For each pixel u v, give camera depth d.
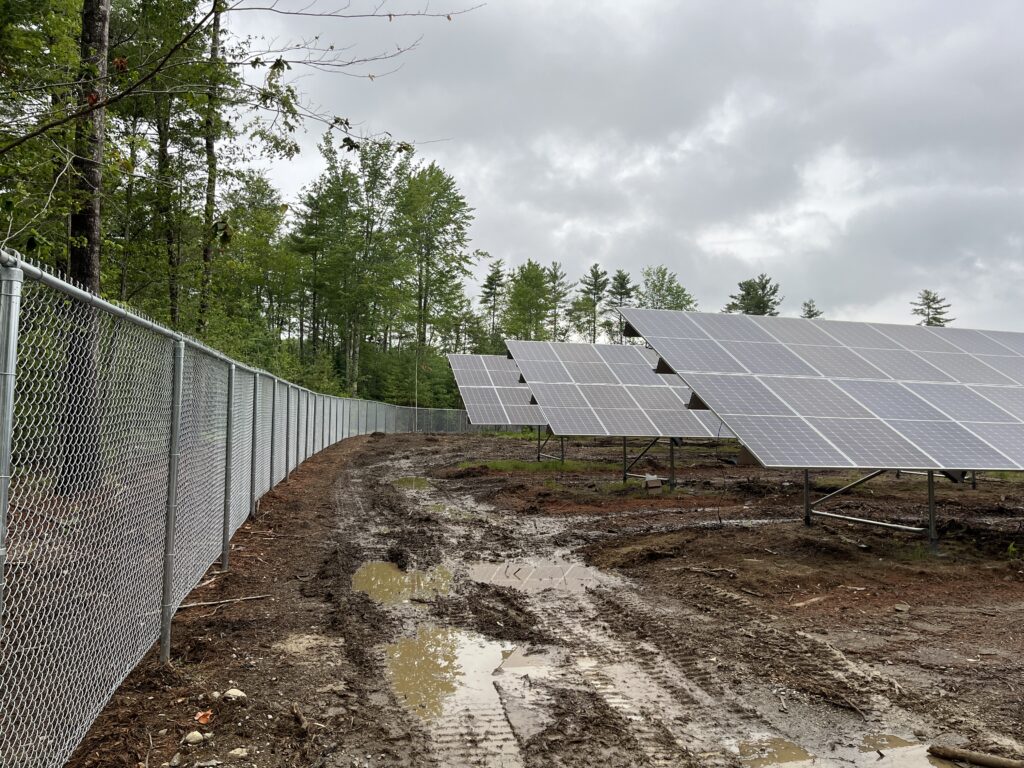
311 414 19.55
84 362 3.05
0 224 7.39
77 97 6.84
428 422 45.25
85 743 3.41
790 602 6.29
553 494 13.16
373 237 43.41
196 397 5.53
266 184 16.20
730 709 4.16
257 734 3.68
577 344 21.22
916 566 7.50
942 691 4.38
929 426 8.55
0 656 2.80
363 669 4.71
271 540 8.62
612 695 4.36
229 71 5.18
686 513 11.27
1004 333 12.63
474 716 4.02
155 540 4.38
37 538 2.88
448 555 8.41
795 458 7.54
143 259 15.55
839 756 3.61
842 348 11.12
